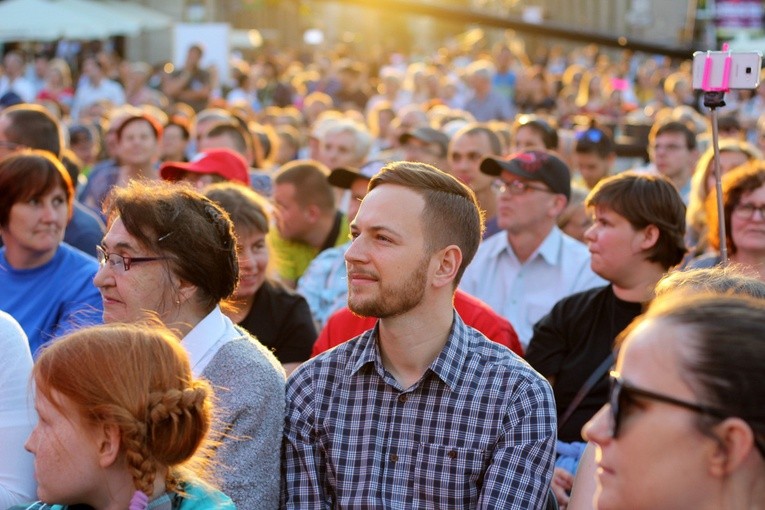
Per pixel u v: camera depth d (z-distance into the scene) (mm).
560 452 5227
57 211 5672
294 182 8133
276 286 6035
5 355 4066
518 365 3906
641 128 15008
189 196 4117
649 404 2271
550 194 6793
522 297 6879
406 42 60156
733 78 4754
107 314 4051
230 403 3893
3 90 25156
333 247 8234
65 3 35000
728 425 2197
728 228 6055
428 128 10031
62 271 5742
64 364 3090
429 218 3865
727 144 8641
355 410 3953
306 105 20625
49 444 3109
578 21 50031
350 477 3898
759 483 2215
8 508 3658
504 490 3715
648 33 40781
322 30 61062
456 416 3838
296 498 3955
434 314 3900
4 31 33406
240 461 3850
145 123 10133
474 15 8094
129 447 3053
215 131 10297
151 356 3125
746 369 2189
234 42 44844
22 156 5672
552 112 23219
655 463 2262
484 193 8648
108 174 10523
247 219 5641
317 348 5215
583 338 5543
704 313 2275
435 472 3818
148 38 41500
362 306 3859
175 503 3189
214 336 4023
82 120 16484
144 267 3986
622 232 5445
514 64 25734
